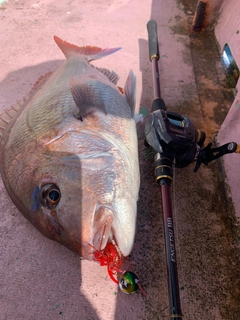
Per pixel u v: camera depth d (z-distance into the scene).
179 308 0.35
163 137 0.46
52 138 0.43
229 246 0.49
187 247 0.48
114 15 0.96
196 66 0.81
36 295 0.44
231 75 0.78
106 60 0.80
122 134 0.50
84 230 0.38
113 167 0.43
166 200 0.44
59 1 1.01
